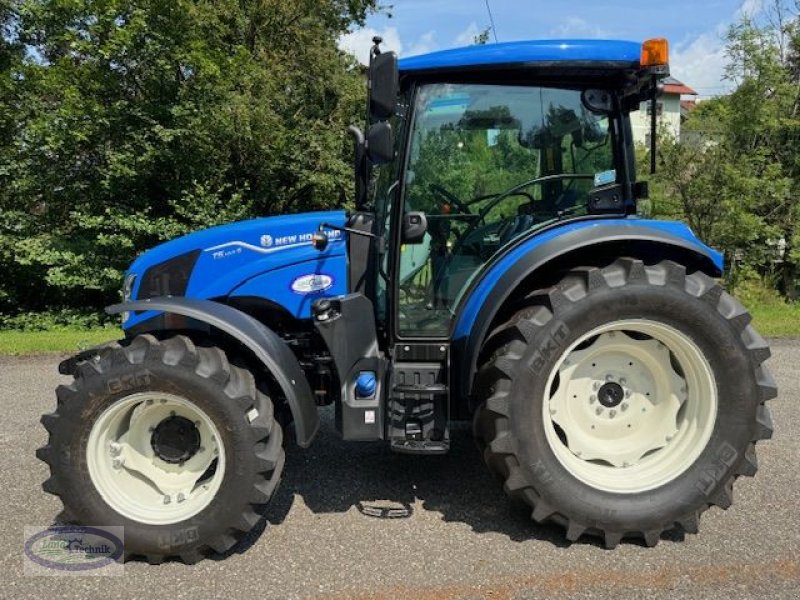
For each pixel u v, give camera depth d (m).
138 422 3.02
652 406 3.15
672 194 11.14
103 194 10.79
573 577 2.72
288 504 3.39
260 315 3.55
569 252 3.04
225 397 2.84
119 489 2.96
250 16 12.94
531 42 3.01
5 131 10.74
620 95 3.28
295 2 13.08
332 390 3.57
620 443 3.13
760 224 10.51
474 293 3.15
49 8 9.98
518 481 2.94
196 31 10.84
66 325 10.85
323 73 13.28
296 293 3.42
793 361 6.60
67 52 11.10
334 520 3.22
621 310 2.91
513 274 2.98
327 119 13.27
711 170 10.77
